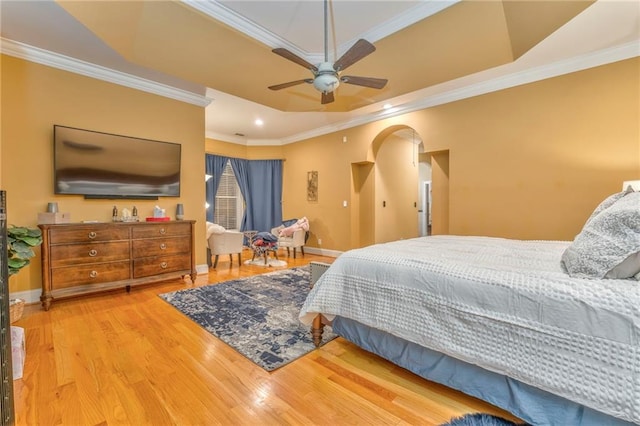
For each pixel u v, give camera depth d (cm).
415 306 162
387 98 437
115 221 362
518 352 128
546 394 127
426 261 171
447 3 239
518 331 128
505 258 178
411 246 228
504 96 383
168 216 416
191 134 440
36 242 230
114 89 365
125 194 372
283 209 730
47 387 168
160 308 297
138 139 381
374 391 166
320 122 589
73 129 331
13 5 240
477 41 283
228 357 203
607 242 124
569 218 341
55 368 187
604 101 317
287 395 162
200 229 453
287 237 599
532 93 362
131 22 246
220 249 491
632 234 119
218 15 251
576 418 119
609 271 121
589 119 326
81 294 337
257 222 741
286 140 714
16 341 176
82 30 276
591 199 327
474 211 411
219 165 688
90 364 192
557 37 288
